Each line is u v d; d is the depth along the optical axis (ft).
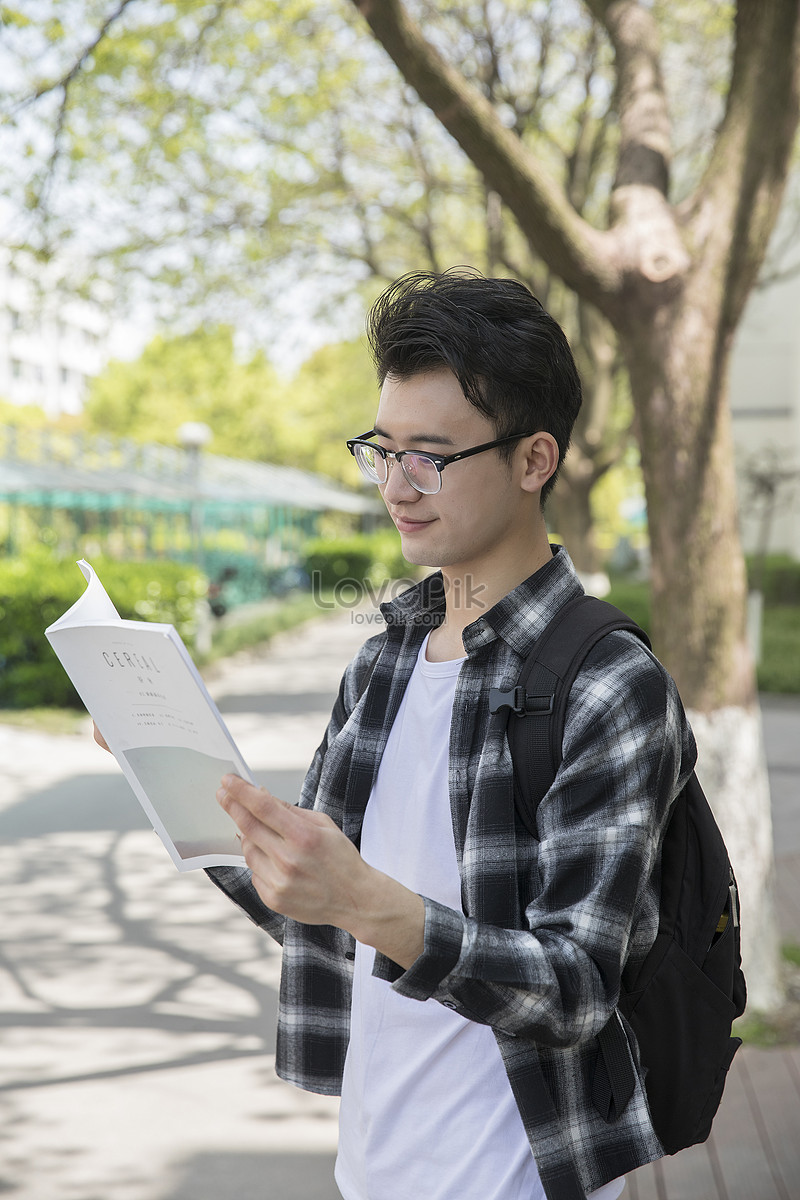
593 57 35.32
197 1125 10.85
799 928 16.06
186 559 69.77
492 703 3.73
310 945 4.58
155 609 41.60
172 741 3.59
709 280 11.98
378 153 40.01
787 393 80.89
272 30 31.01
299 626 68.18
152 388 115.34
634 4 13.58
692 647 12.50
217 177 36.01
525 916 3.59
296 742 30.83
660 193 12.41
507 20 34.37
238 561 80.02
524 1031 3.19
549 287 44.34
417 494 3.82
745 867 12.73
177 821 3.87
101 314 35.73
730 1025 3.95
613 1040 3.73
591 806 3.44
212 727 3.32
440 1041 3.91
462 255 47.24
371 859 4.17
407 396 3.82
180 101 29.30
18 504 51.21
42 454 52.80
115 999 13.85
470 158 11.36
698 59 36.78
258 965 15.06
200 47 26.78
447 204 46.80
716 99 38.93
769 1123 10.59
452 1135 3.83
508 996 3.12
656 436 12.31
